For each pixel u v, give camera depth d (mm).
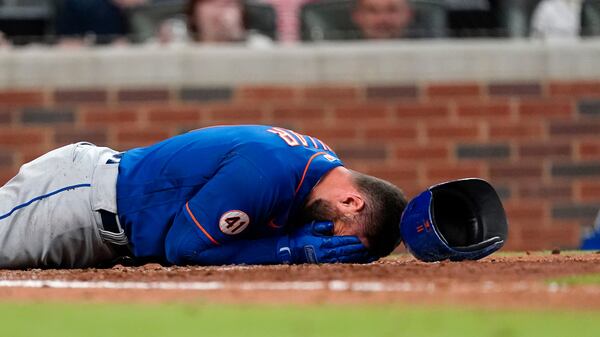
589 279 13125
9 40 33562
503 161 31531
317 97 31438
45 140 31438
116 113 31469
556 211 31547
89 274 14977
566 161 31641
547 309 10273
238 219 15359
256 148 15469
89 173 16484
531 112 31609
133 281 13617
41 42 33906
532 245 31484
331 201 15727
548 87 31656
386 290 12016
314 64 31422
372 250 15945
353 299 11242
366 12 32812
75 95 31484
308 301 11125
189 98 31453
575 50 31750
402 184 31344
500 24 34469
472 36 34375
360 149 31344
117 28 34469
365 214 15695
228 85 31500
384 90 31422
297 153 15672
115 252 16719
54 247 16641
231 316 9875
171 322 9508
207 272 14508
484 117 31516
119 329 9055
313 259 15688
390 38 32969
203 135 16000
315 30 32844
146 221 16078
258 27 33906
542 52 31609
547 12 34750
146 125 31438
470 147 31484
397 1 32844
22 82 31484
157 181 16000
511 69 31578
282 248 15664
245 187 15258
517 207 31531
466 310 10211
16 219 16719
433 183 31391
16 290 12695
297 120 31422
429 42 32500
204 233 15445
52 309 10602
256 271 14469
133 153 16594
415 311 10141
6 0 35062
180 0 34250
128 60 31484
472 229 16531
